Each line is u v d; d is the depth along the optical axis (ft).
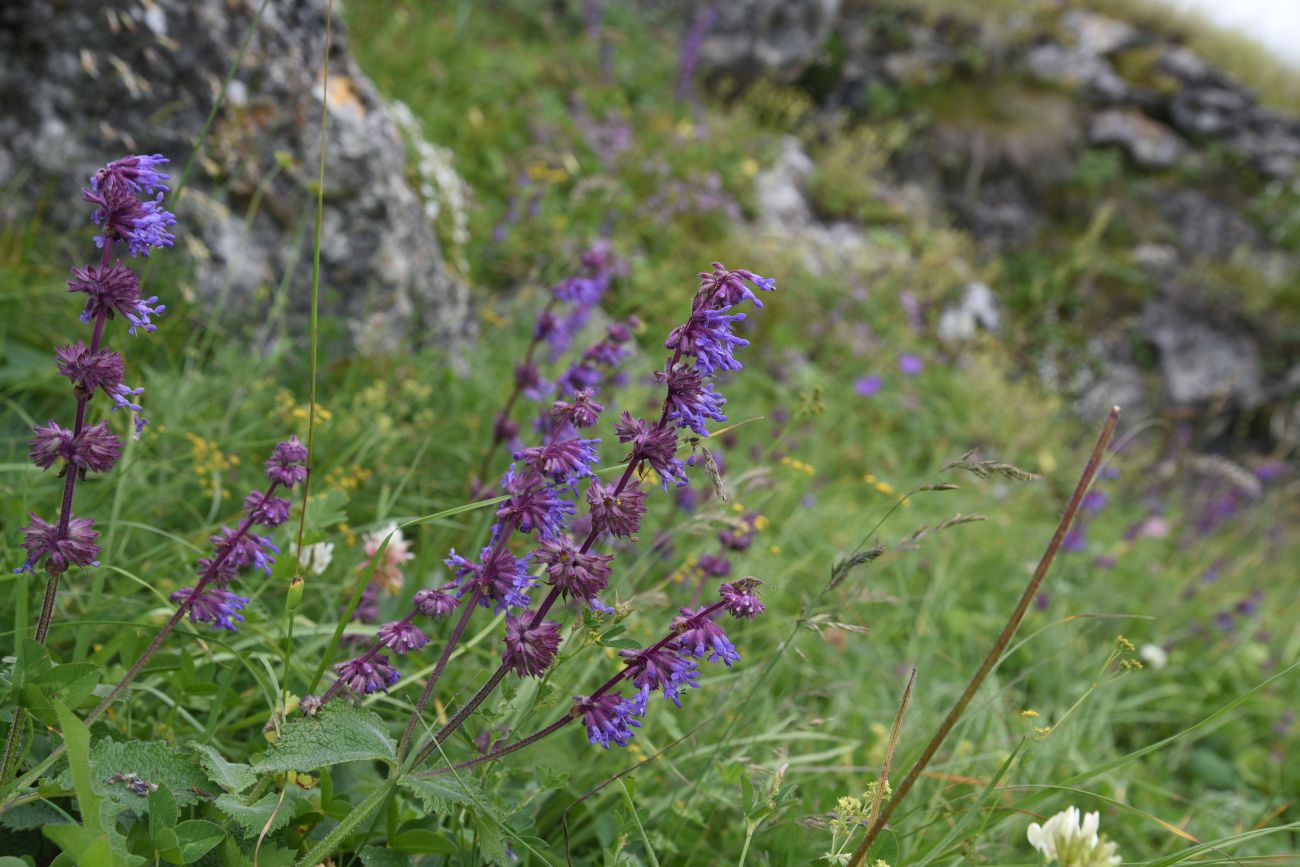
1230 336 42.73
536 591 8.79
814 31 41.63
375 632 8.65
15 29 13.03
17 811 5.61
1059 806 11.05
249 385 12.42
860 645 13.82
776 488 13.29
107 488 9.00
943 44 46.78
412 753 5.82
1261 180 49.24
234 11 14.26
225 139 14.29
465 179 24.61
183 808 6.14
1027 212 44.01
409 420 14.51
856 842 7.04
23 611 6.39
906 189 41.01
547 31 35.88
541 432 11.14
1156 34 53.57
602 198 25.90
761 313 26.76
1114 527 24.44
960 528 18.44
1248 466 32.81
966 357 31.83
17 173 13.28
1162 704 16.21
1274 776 15.38
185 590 6.34
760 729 9.92
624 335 10.87
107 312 5.19
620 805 8.03
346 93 15.81
